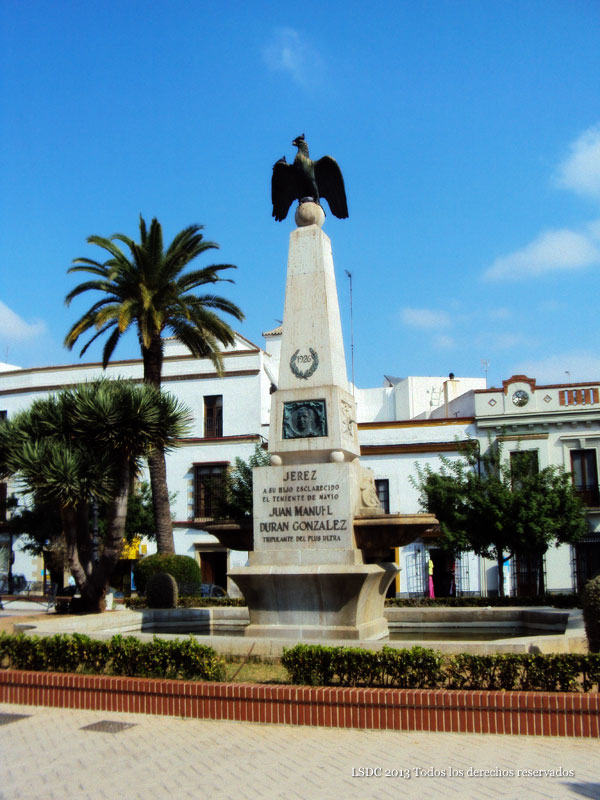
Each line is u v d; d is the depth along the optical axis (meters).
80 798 6.44
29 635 11.93
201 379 41.59
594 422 35.16
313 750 7.62
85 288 27.98
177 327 28.52
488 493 25.70
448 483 26.38
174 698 9.28
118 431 18.91
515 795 6.28
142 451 19.53
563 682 8.84
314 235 14.44
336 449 13.32
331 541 12.84
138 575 27.33
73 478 18.12
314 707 8.64
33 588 40.53
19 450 19.14
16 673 10.26
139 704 9.47
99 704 9.69
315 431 13.47
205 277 28.72
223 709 9.01
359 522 12.86
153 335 27.45
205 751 7.70
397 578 35.25
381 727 8.39
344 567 12.48
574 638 11.23
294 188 15.52
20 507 37.59
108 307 27.25
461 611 16.22
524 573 34.38
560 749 7.52
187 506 38.94
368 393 51.06
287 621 12.82
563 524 25.83
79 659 10.81
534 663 8.98
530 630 15.56
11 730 8.73
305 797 6.33
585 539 34.19
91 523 29.56
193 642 10.27
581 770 6.87
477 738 7.98
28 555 41.47
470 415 38.06
